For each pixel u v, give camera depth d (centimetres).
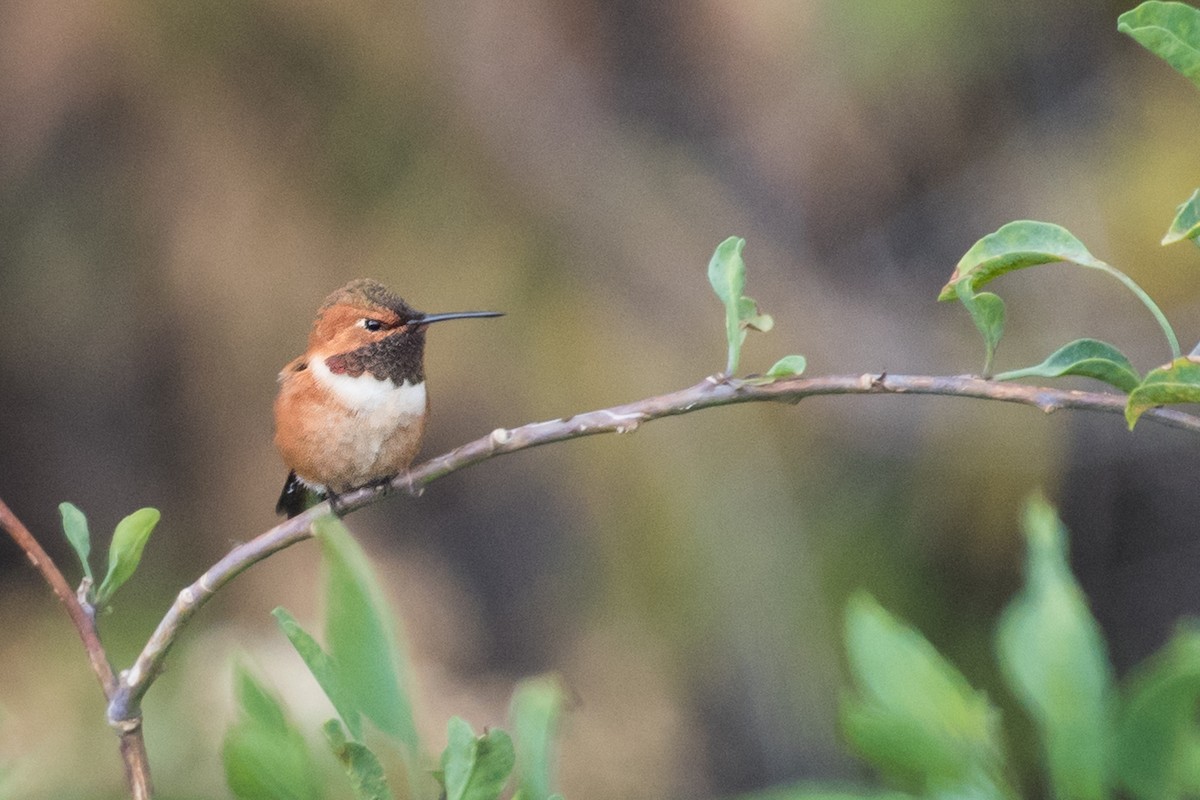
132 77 1177
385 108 1177
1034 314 1359
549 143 1202
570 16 1212
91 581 344
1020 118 1371
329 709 993
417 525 1483
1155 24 298
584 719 1202
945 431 1321
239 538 1267
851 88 1255
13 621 1364
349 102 1176
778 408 1260
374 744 270
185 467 1322
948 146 1345
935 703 214
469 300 1173
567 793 1162
